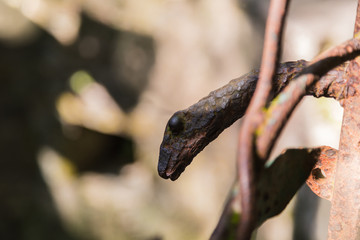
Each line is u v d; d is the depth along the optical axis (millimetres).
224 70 1096
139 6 1282
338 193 283
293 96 260
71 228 1254
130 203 1224
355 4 806
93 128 1282
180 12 1201
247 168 251
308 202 853
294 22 856
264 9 1030
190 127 289
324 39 829
